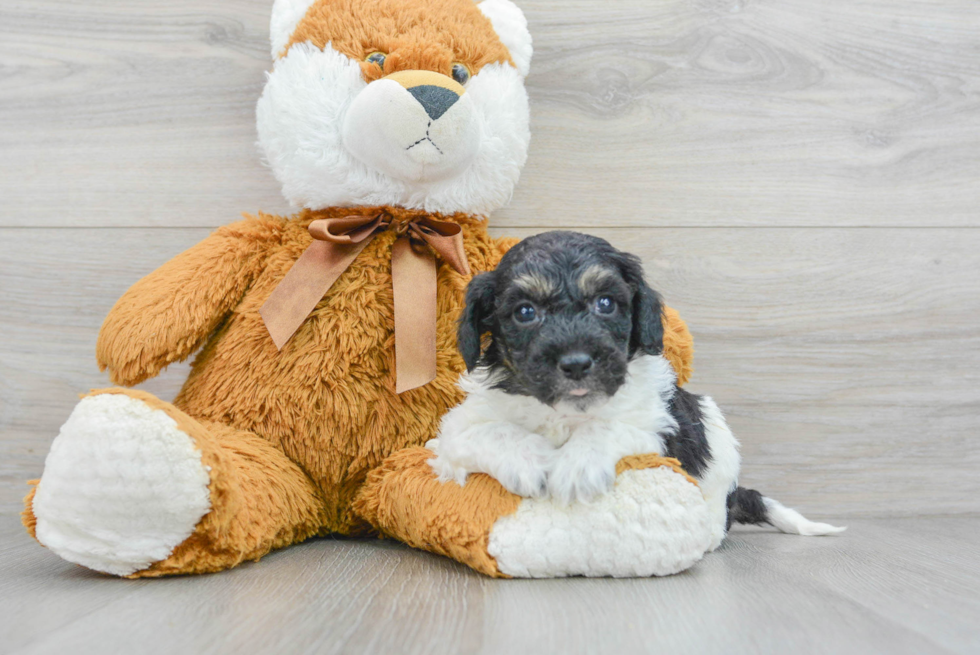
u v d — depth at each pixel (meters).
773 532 0.79
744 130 0.88
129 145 0.86
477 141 0.70
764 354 0.87
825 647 0.49
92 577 0.61
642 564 0.60
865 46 0.88
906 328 0.88
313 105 0.70
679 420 0.65
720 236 0.87
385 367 0.70
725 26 0.88
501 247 0.75
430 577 0.60
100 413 0.57
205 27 0.86
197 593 0.57
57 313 0.85
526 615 0.53
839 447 0.87
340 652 0.48
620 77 0.87
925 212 0.88
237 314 0.71
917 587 0.59
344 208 0.72
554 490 0.60
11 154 0.85
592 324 0.60
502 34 0.76
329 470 0.70
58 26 0.85
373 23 0.71
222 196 0.86
